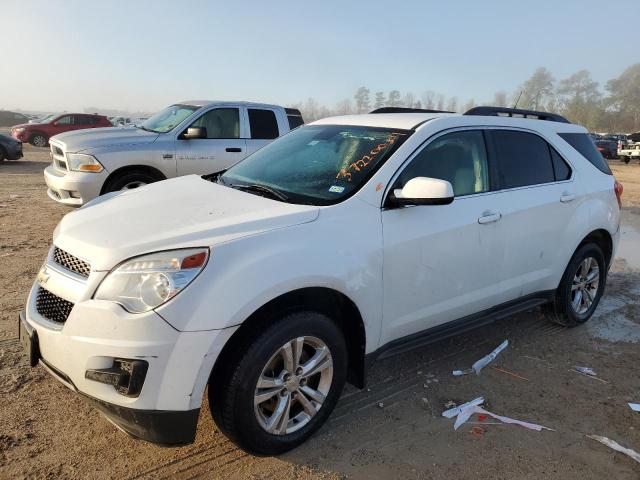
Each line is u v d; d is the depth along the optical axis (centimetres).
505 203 396
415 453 304
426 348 442
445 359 424
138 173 788
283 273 270
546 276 443
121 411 247
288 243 281
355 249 305
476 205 376
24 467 275
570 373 410
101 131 837
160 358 243
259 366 270
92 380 248
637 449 317
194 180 395
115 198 356
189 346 246
